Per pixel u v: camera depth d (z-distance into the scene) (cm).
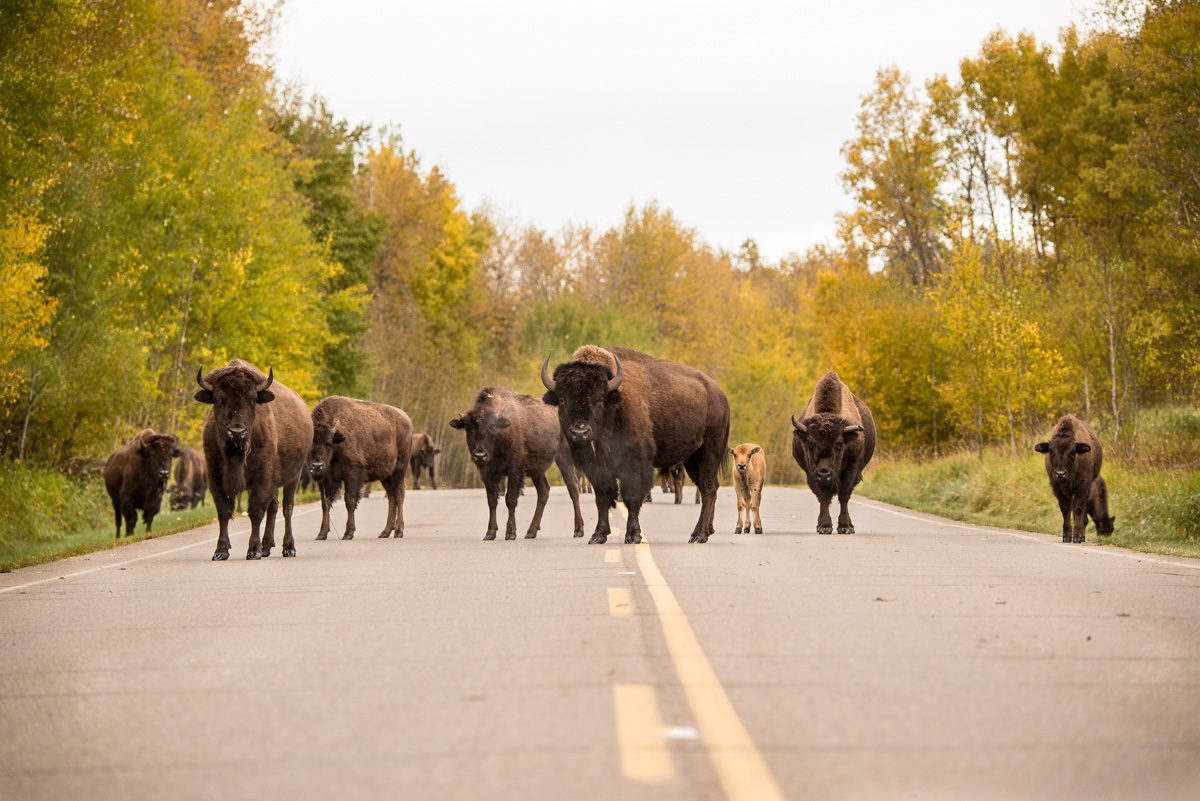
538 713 1875
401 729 1798
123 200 10900
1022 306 13225
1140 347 12306
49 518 8056
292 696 2061
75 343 8738
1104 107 16875
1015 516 8562
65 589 4053
